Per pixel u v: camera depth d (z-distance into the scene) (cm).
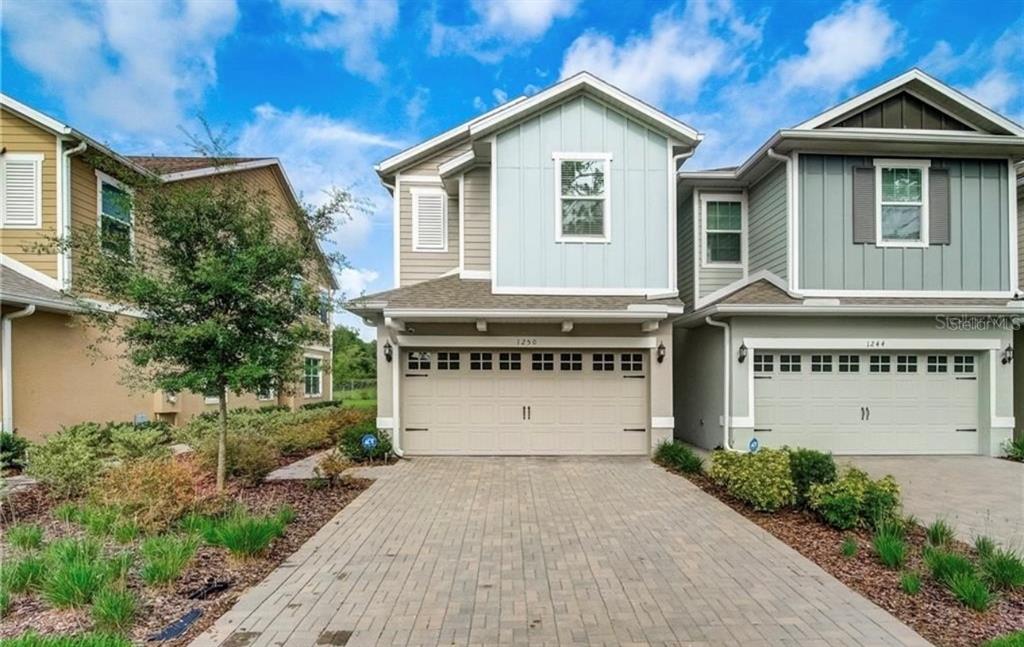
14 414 1000
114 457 790
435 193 1319
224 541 511
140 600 421
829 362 1105
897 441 1097
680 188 1307
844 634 378
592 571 492
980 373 1098
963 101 1090
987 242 1109
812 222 1098
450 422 1080
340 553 538
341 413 1547
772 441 1094
